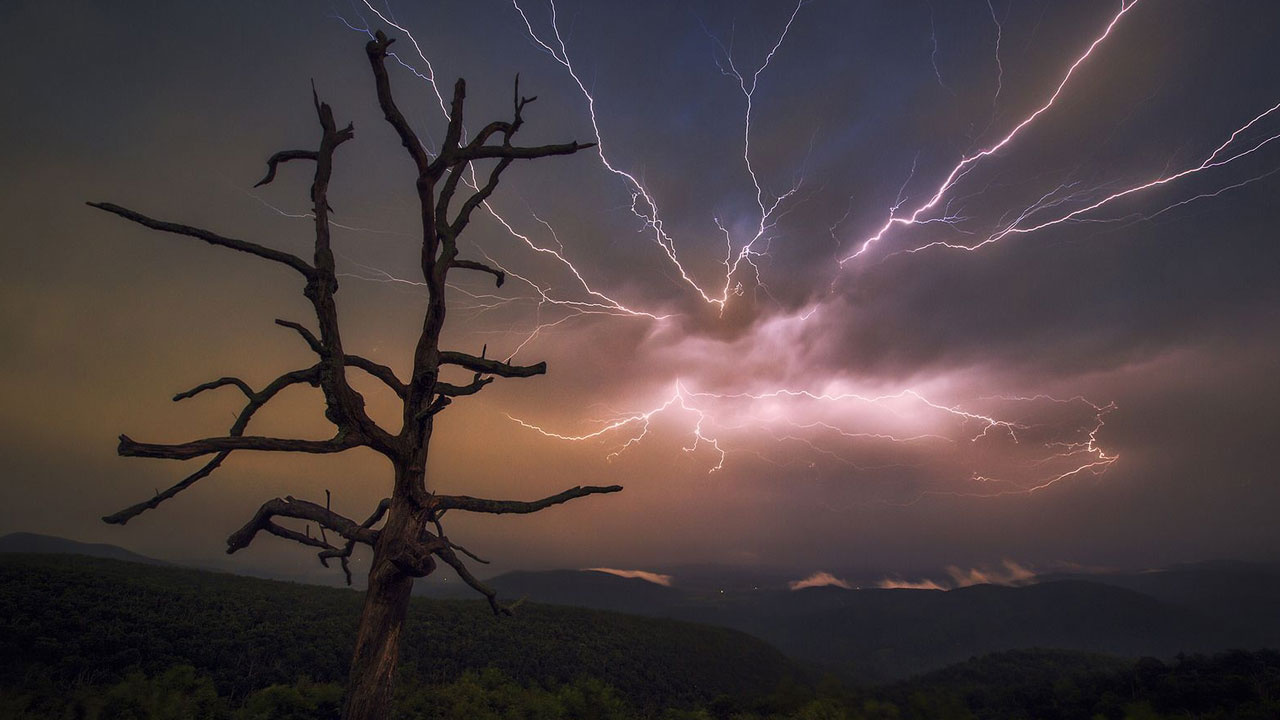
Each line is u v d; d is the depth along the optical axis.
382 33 4.44
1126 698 24.70
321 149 4.91
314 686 11.91
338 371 4.41
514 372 5.05
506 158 5.45
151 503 4.11
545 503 4.89
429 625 40.59
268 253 4.36
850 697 23.47
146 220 4.02
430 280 4.83
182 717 11.55
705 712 21.75
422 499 4.59
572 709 15.55
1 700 13.52
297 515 4.64
